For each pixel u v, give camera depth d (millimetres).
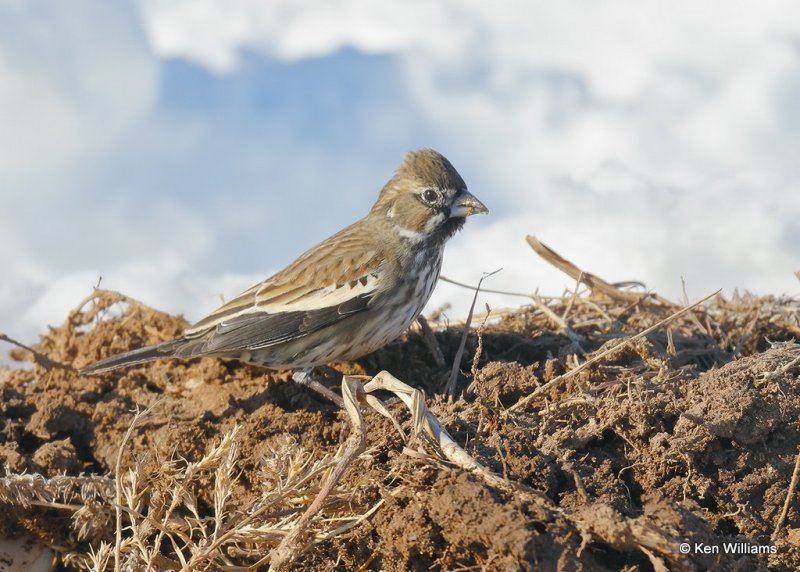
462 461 9641
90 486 11047
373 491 9945
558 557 8758
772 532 9922
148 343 14289
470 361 13422
